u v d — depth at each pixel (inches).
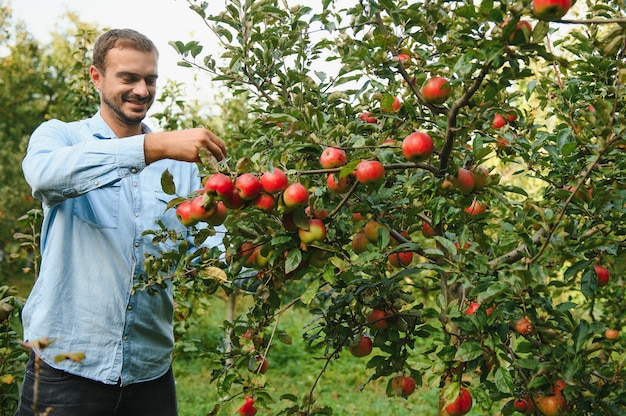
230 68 104.2
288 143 75.5
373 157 75.9
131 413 97.7
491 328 77.1
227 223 82.7
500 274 71.7
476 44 71.0
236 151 98.6
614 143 68.6
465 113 84.1
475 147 81.2
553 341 79.5
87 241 94.3
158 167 103.7
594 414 79.0
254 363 86.6
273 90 104.9
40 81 650.2
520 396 84.4
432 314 81.4
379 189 83.6
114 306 94.0
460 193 84.0
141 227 98.3
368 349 97.3
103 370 93.1
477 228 93.3
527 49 67.3
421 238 237.1
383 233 79.9
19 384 126.0
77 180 81.4
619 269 89.6
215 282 87.4
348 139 81.7
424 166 78.1
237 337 92.1
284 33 105.9
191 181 108.2
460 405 77.9
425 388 271.6
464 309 85.2
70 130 99.4
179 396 265.9
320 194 81.2
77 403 91.5
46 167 82.4
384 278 91.0
